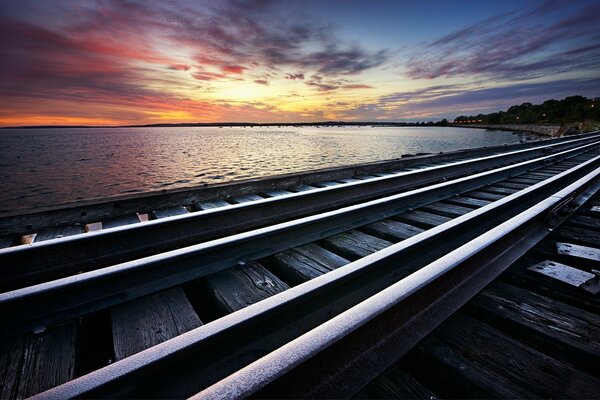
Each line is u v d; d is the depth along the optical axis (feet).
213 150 195.93
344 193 15.75
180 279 7.41
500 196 16.84
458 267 6.29
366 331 4.53
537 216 9.78
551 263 7.57
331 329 4.10
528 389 4.25
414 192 14.61
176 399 4.10
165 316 6.32
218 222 11.03
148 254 9.52
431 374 4.95
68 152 216.74
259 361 3.60
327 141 264.11
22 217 11.03
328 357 4.08
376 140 265.54
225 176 87.45
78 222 12.17
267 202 12.28
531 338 5.47
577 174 20.68
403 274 7.65
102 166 122.62
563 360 5.06
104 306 6.38
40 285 5.97
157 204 14.05
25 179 93.15
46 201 65.00
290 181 18.80
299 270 8.38
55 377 4.84
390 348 4.60
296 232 9.97
